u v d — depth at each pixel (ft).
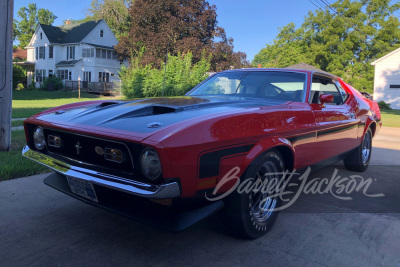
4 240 8.88
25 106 55.98
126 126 7.55
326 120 11.68
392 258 8.44
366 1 128.26
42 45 138.31
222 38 116.67
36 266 7.68
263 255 8.41
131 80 75.20
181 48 103.91
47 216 10.52
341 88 14.79
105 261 7.99
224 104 9.78
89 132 7.63
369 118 16.33
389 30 121.70
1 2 17.16
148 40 110.11
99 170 7.79
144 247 8.72
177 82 65.41
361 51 127.54
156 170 6.79
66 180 9.46
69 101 76.54
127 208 7.75
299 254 8.52
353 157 16.30
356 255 8.54
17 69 136.36
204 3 113.91
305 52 139.44
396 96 100.78
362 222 10.67
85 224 10.03
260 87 12.23
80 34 133.39
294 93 11.71
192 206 7.52
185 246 8.82
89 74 129.59
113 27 166.09
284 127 9.39
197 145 7.04
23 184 13.38
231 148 7.80
